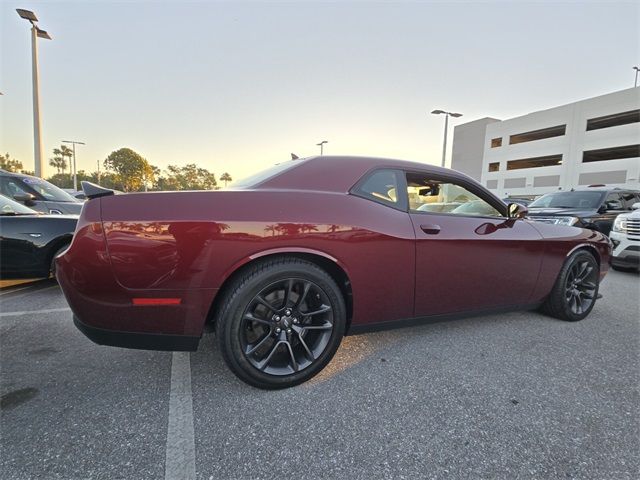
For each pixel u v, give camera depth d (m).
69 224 4.05
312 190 2.11
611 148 31.64
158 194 1.86
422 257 2.29
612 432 1.66
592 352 2.51
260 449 1.52
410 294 2.30
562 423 1.72
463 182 2.62
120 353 2.41
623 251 5.49
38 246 3.85
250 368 1.92
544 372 2.22
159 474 1.38
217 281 1.84
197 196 1.89
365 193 2.22
